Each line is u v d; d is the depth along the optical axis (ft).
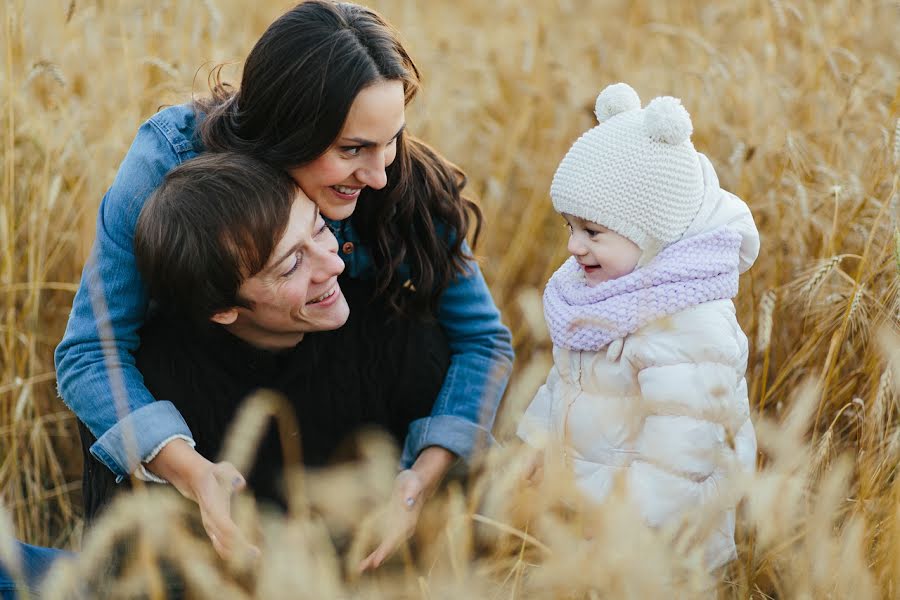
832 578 5.08
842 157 8.74
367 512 6.09
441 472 6.68
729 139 9.62
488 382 6.91
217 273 5.67
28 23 10.84
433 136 10.92
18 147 9.11
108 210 6.37
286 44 5.55
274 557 5.00
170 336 6.51
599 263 6.32
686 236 6.17
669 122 5.94
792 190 8.26
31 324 8.21
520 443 6.44
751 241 6.32
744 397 6.22
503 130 11.40
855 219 7.55
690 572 5.17
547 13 14.79
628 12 15.23
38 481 8.03
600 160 6.13
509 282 9.96
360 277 6.99
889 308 6.58
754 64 10.70
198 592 5.55
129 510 5.08
